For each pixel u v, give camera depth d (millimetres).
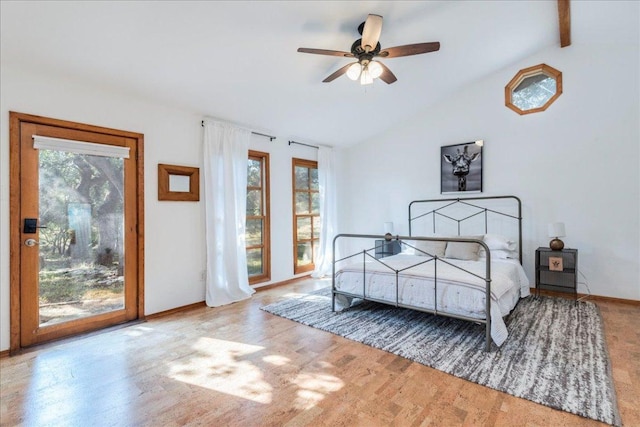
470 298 2568
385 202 5516
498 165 4387
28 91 2637
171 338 2811
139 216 3289
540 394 1858
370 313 3404
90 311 3010
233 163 4031
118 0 2135
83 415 1762
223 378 2131
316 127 4793
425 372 2164
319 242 5434
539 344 2539
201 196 3820
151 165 3393
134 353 2516
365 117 4844
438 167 4906
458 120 4707
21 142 2621
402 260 3715
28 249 2666
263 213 4652
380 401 1850
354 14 2717
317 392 1954
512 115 4273
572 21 3441
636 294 3580
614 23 3410
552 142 4016
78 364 2342
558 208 3988
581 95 3836
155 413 1771
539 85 4141
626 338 2637
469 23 3223
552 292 4012
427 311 2793
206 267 3822
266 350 2545
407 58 3658
